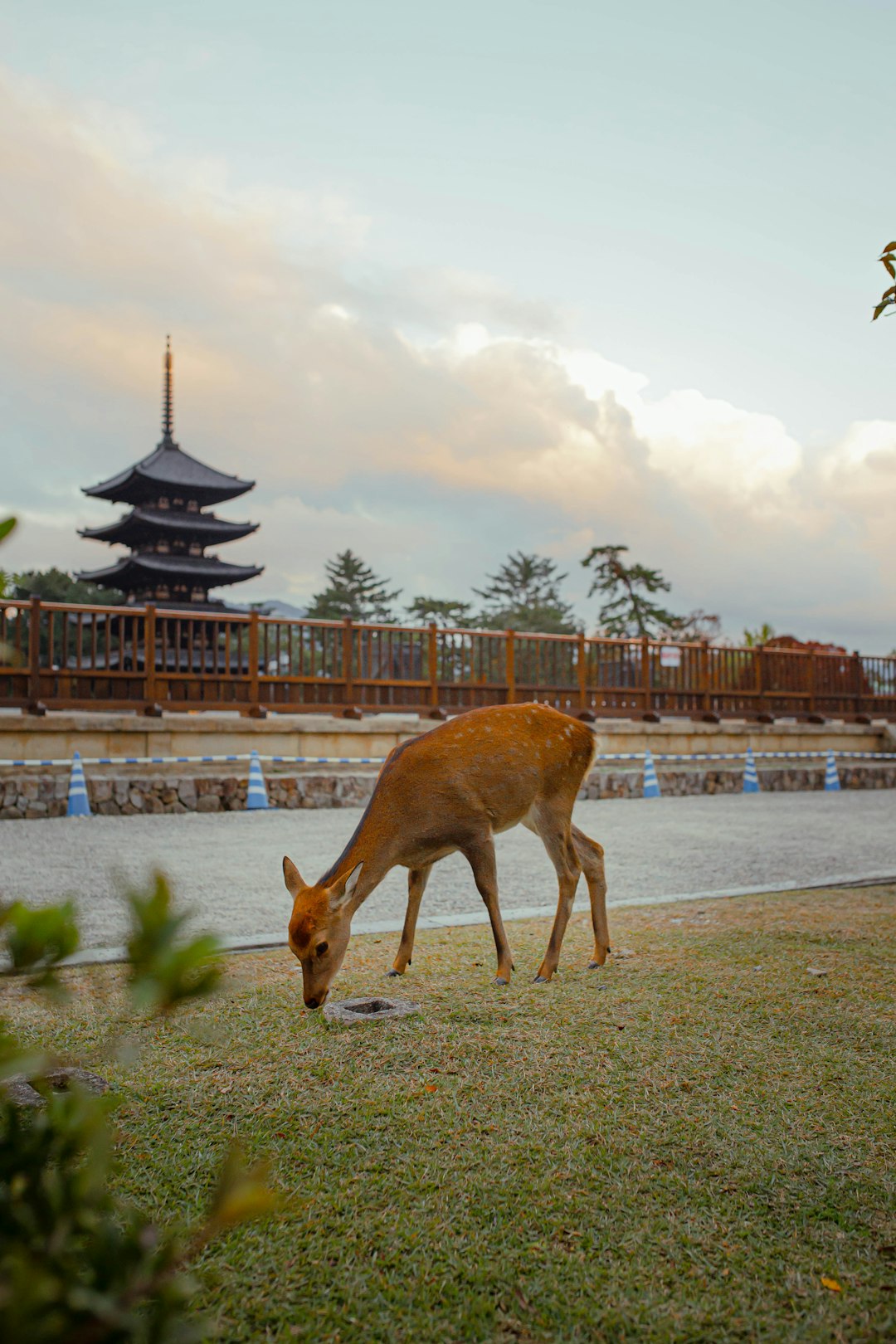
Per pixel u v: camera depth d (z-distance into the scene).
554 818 5.16
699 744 19.50
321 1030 4.23
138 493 41.53
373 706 16.12
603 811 14.38
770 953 5.59
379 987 4.91
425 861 4.91
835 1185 2.87
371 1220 2.68
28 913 1.10
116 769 13.71
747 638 34.28
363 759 14.84
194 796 13.18
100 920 6.48
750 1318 2.26
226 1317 2.26
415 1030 4.22
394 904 7.39
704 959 5.46
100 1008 4.43
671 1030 4.21
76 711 15.30
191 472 41.81
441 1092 3.56
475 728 5.00
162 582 41.44
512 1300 2.33
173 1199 2.75
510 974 5.05
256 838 10.71
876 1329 2.22
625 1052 3.96
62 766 13.04
